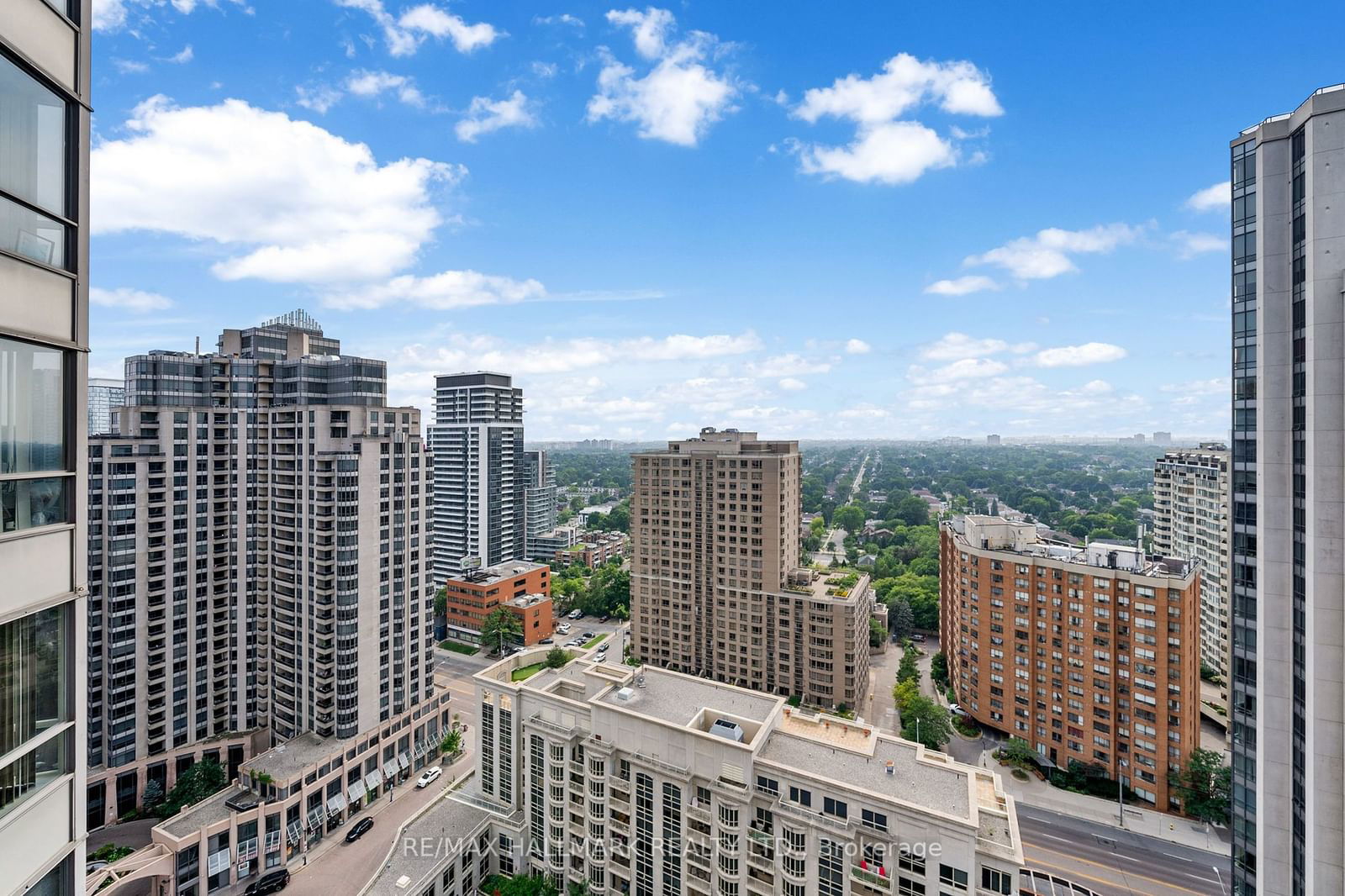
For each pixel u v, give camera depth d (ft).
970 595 399.65
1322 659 147.95
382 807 331.98
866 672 469.16
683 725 222.48
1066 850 296.92
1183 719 322.96
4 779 48.34
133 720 323.37
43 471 51.52
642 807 225.35
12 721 49.19
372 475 335.67
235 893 271.49
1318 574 148.25
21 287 49.08
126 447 324.60
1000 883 176.14
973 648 398.01
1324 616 147.64
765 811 206.39
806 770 206.49
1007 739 385.09
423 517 371.76
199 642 348.38
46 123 52.16
